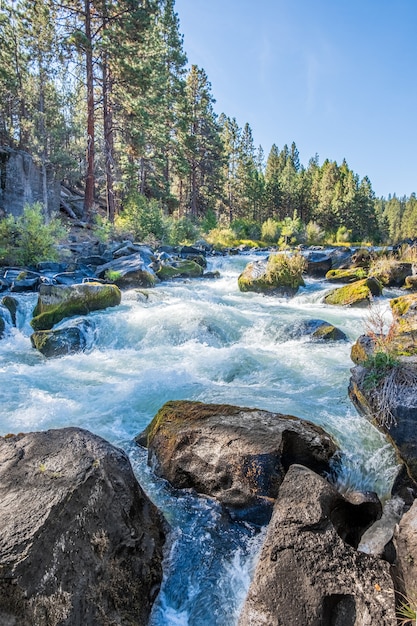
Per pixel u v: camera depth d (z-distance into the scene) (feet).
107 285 29.19
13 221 46.91
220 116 176.55
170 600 7.63
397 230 307.37
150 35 84.79
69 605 6.06
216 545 8.86
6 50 87.61
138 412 14.78
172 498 10.32
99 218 70.18
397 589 6.63
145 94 80.64
